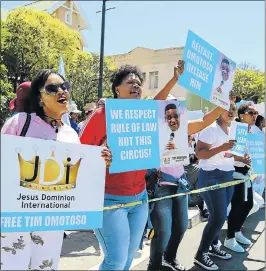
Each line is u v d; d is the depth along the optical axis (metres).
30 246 2.01
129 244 2.66
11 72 16.80
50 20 17.59
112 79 2.77
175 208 3.45
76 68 17.52
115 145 2.36
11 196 1.83
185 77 2.92
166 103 2.71
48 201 1.95
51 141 1.95
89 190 2.09
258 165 4.51
